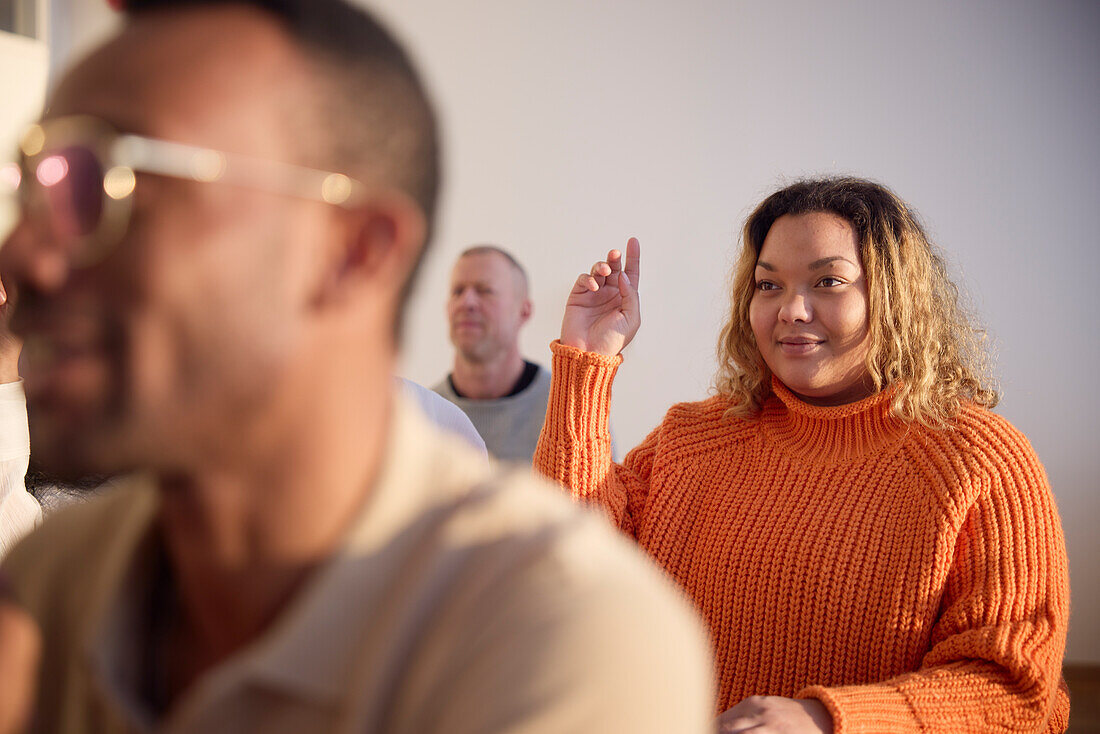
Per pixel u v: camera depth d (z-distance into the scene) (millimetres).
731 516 1214
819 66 3557
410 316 352
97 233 286
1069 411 3404
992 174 3480
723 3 3588
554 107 3639
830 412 1200
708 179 3604
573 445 1286
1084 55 3457
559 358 1312
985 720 960
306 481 323
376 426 339
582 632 302
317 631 318
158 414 295
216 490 323
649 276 3611
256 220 299
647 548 1267
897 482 1135
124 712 376
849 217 1199
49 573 415
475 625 311
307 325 313
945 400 1161
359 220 324
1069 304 3439
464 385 2500
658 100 3613
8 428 842
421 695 310
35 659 404
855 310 1170
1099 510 3373
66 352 294
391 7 3623
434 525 338
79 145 286
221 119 295
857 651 1098
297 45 309
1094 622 3322
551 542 322
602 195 3631
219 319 295
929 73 3506
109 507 415
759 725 916
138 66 296
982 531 1068
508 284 2479
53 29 3162
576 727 292
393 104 332
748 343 1315
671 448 1318
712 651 1189
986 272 3455
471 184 3635
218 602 353
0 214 298
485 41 3641
